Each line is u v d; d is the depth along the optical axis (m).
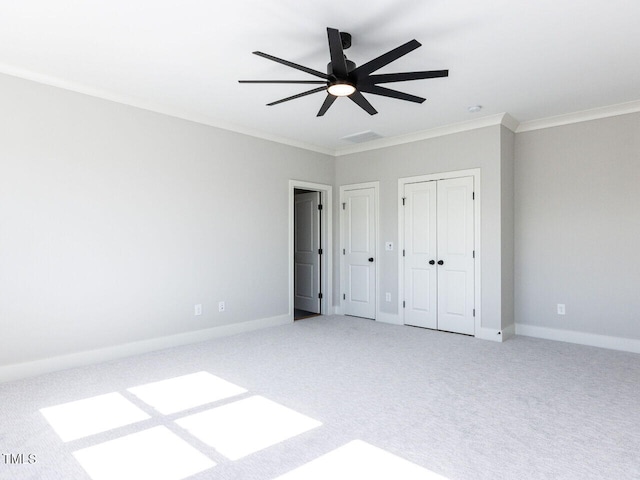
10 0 2.24
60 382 3.08
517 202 4.71
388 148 5.36
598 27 2.55
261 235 4.99
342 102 3.90
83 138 3.50
